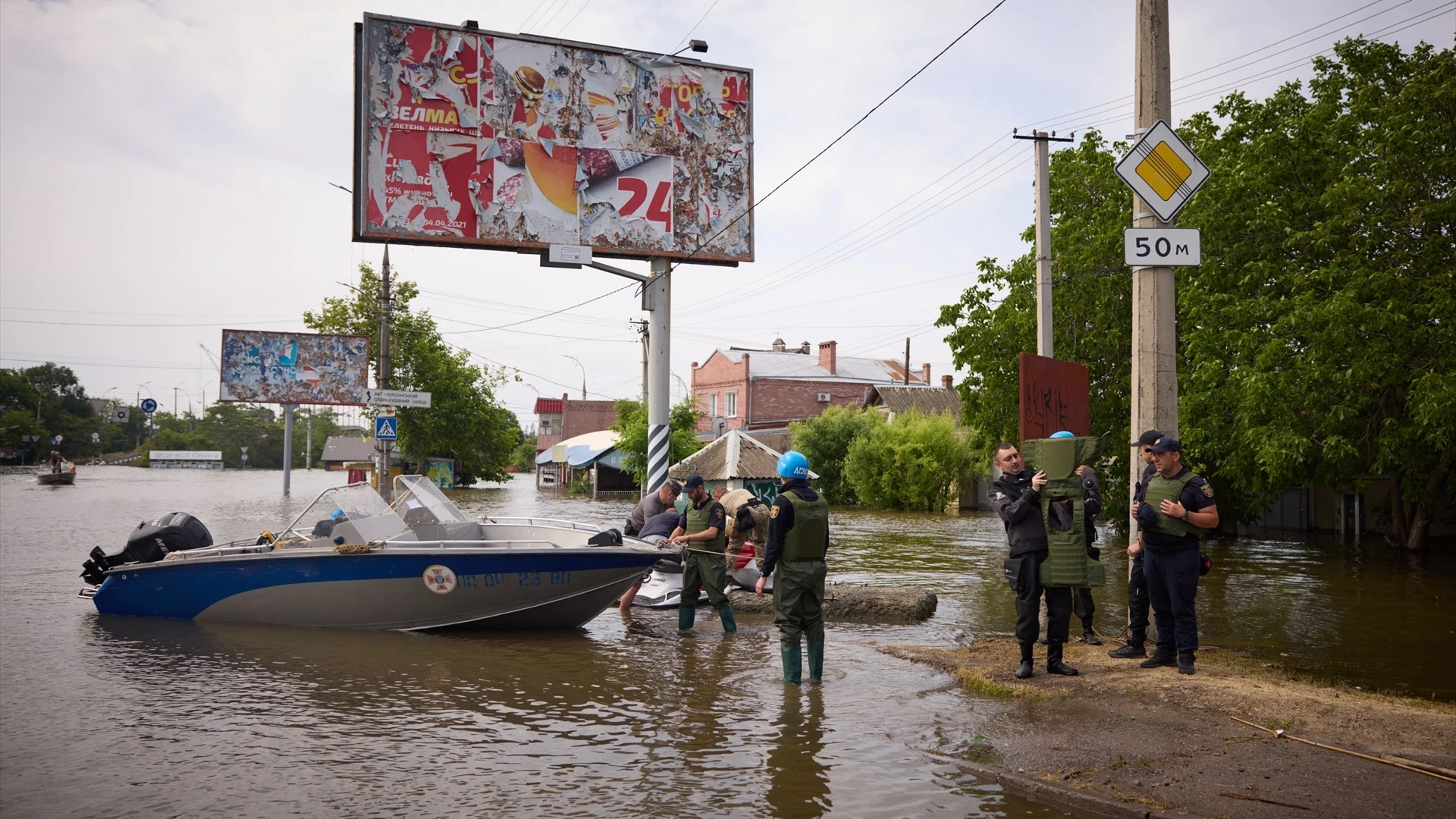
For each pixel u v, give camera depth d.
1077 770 4.91
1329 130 16.28
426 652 8.49
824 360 55.09
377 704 6.61
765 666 7.92
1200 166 7.85
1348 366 13.87
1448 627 9.98
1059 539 6.78
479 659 8.20
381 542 9.58
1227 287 16.31
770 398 51.94
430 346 50.81
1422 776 4.66
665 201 15.96
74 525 22.94
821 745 5.57
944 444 34.09
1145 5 8.00
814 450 39.22
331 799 4.71
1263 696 6.02
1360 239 14.89
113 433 129.12
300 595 9.62
